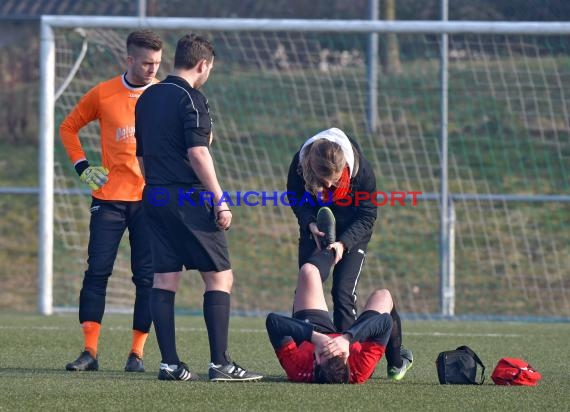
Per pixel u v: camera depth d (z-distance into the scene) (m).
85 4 44.91
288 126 46.84
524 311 38.50
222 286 19.25
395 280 41.44
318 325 19.02
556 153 46.62
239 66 48.88
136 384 18.61
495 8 43.12
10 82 55.84
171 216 18.84
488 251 42.47
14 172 54.00
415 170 45.81
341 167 19.09
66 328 30.09
